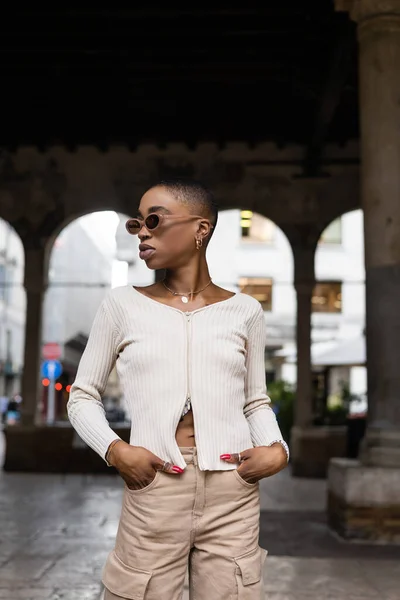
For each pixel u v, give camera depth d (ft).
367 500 20.48
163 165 43.16
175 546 5.66
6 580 15.38
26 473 40.14
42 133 41.55
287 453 5.89
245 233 96.53
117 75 35.42
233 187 43.09
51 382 63.16
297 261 42.70
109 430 5.75
